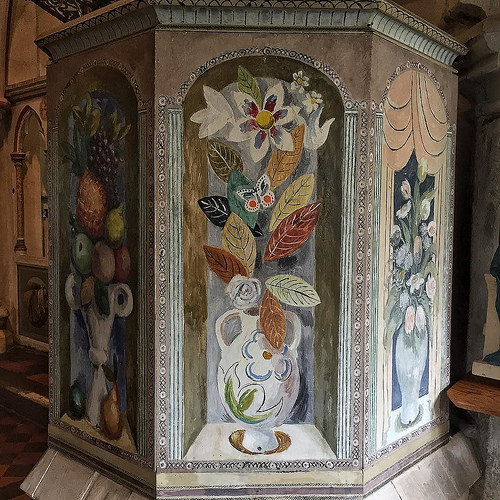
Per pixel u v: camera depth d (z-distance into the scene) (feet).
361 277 5.20
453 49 6.21
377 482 5.52
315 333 5.31
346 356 5.25
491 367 6.55
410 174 5.82
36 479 6.26
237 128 5.18
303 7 4.96
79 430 6.07
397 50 5.48
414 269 5.99
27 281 14.61
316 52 5.12
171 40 5.05
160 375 5.17
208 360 5.26
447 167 6.41
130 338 5.50
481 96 7.06
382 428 5.60
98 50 5.66
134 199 5.40
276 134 5.20
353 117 5.13
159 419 5.19
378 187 5.34
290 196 5.24
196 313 5.22
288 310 5.31
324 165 5.21
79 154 6.00
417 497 5.78
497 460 6.84
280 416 5.34
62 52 6.10
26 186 14.71
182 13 5.00
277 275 5.28
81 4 7.36
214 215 5.19
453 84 6.44
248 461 5.27
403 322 5.85
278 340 5.31
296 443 5.31
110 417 5.72
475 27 6.59
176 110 5.07
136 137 5.32
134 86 5.28
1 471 8.80
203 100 5.13
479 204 7.23
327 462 5.30
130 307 5.48
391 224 5.59
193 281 5.20
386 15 5.10
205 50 5.08
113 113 5.57
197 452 5.25
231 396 5.30
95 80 5.72
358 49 5.11
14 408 11.46
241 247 5.24
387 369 5.65
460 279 7.60
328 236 5.24
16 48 14.28
